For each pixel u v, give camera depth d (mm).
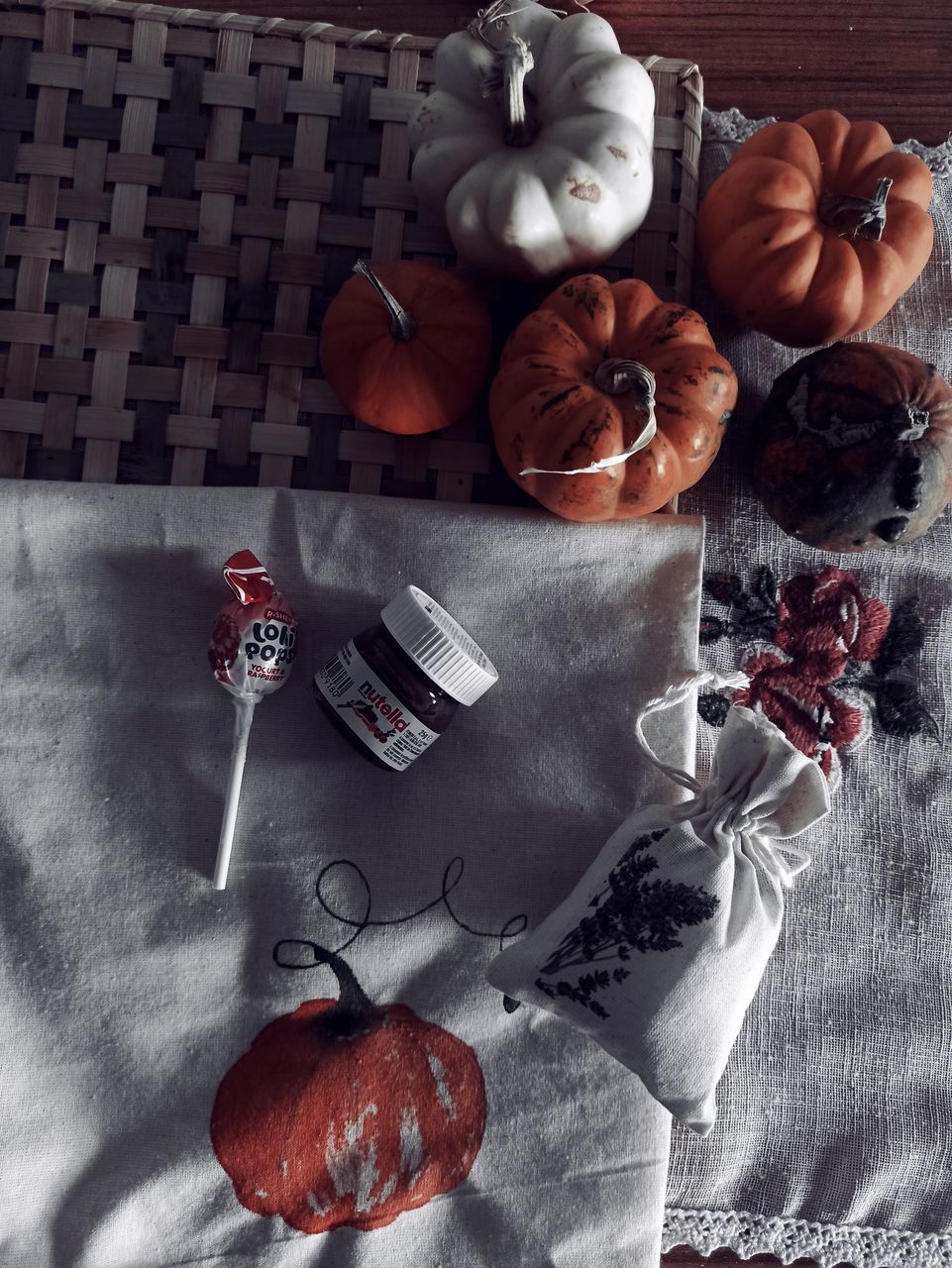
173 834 360
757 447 375
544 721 369
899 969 407
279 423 375
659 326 345
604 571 372
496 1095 357
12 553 361
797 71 422
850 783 413
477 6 415
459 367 351
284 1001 356
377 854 363
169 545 366
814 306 362
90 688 362
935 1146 398
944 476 356
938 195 423
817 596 413
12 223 374
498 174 343
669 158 388
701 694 408
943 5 423
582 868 365
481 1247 354
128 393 373
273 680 350
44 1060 351
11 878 355
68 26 377
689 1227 393
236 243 378
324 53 383
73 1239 347
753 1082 400
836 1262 394
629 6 421
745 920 332
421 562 371
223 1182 351
